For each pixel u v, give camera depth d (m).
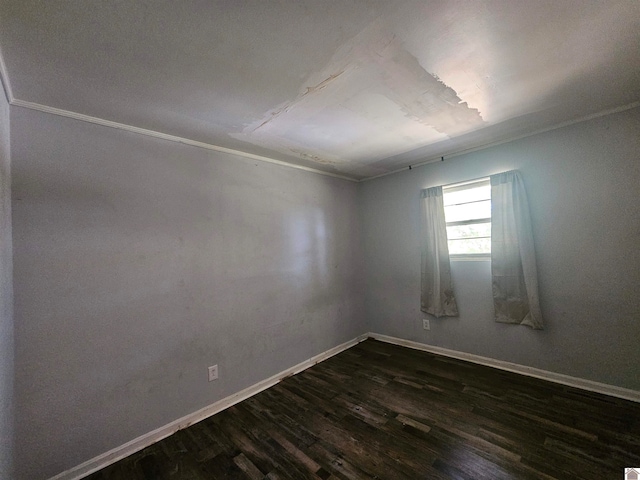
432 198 3.30
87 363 1.76
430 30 1.27
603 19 1.24
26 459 1.54
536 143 2.58
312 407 2.33
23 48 1.21
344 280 3.77
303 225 3.28
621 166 2.21
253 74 1.53
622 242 2.21
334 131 2.35
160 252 2.12
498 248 2.78
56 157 1.72
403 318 3.67
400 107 2.00
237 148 2.60
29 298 1.59
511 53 1.46
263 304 2.78
